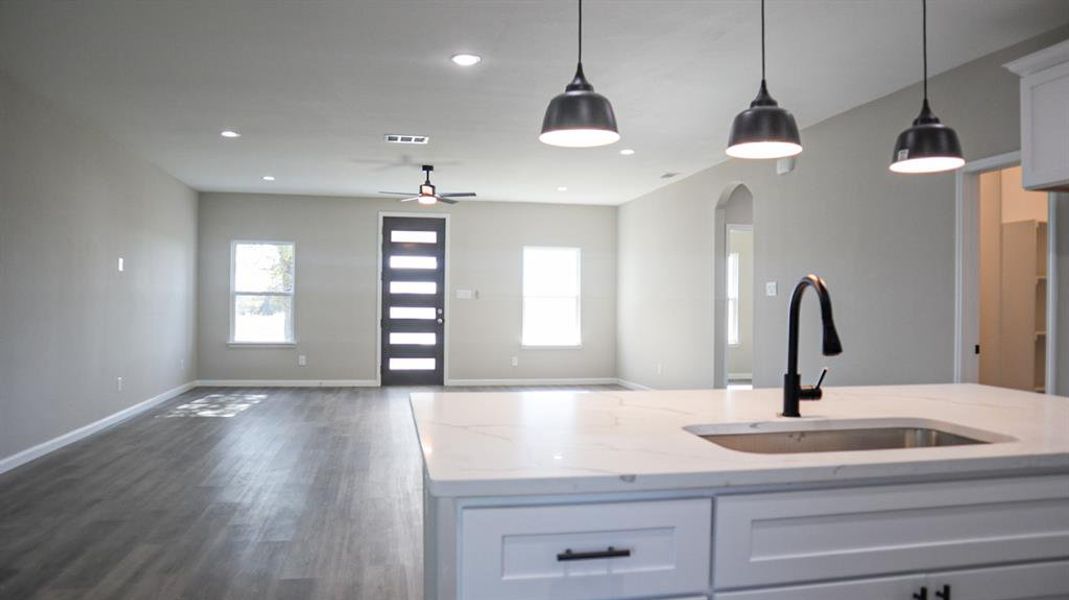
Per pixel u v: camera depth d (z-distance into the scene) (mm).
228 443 5570
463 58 4000
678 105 4922
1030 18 3400
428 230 9664
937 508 1371
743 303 10102
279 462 4957
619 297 9984
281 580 2908
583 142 2383
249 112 5188
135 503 3949
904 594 1347
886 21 3445
